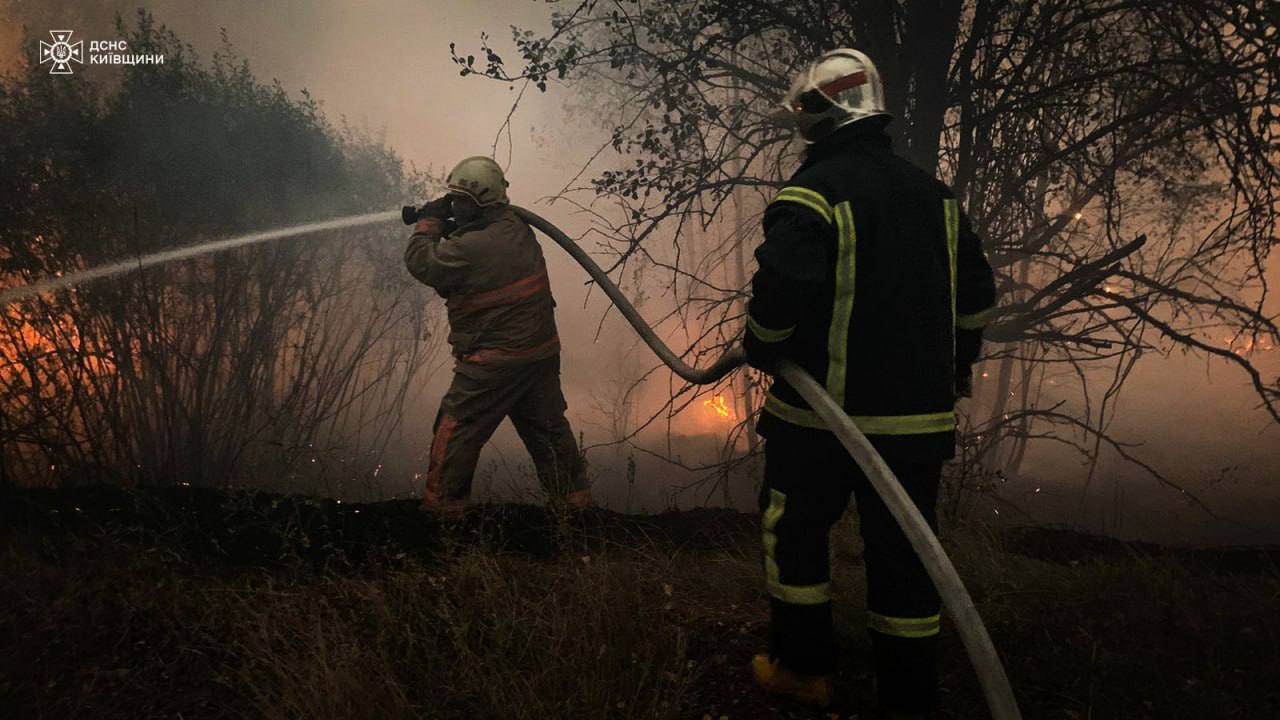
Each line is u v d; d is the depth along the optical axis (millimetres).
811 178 2201
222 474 6230
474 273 4004
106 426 5902
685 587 3260
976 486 4781
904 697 2223
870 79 2311
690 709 2418
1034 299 5824
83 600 2986
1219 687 2471
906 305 2189
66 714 2471
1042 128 5895
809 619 2334
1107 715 2402
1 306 5410
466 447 4066
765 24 5660
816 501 2301
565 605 2887
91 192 5746
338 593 3074
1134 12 5984
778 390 2342
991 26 5609
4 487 4215
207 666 2689
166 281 6086
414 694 2496
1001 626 2887
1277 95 5320
